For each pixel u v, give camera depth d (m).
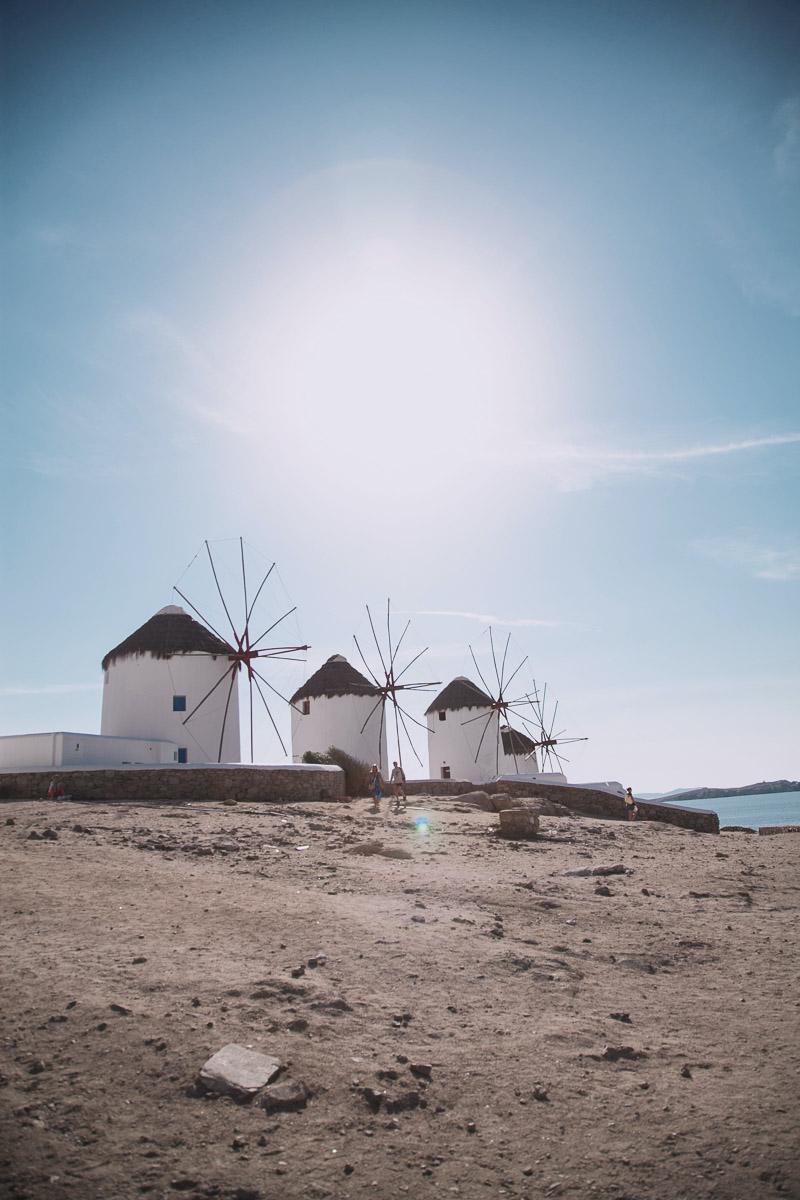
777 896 12.34
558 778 38.91
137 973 6.85
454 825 20.30
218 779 24.84
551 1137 4.98
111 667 35.44
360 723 45.19
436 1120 5.14
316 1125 4.98
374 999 6.84
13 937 7.62
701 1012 7.08
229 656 35.09
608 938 9.34
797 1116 5.15
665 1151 4.81
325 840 15.88
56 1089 5.02
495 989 7.32
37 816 17.86
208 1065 5.38
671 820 31.19
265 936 8.27
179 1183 4.33
